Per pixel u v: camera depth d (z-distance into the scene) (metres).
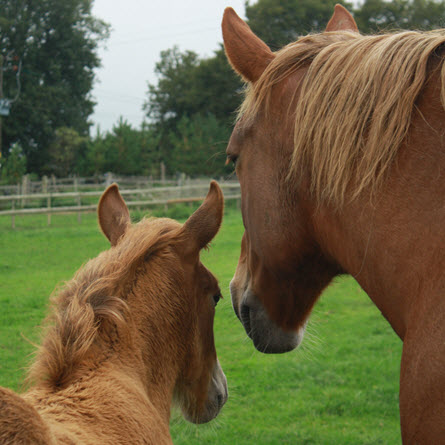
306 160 1.61
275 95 1.73
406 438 1.31
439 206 1.28
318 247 1.77
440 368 1.21
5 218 19.78
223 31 1.93
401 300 1.36
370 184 1.40
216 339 6.65
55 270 10.72
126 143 34.81
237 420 4.55
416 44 1.42
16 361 5.61
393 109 1.37
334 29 2.20
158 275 1.83
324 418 4.64
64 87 44.56
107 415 1.41
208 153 36.44
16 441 1.07
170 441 1.68
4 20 40.75
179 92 49.50
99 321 1.63
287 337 2.09
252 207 1.85
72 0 43.84
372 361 5.89
